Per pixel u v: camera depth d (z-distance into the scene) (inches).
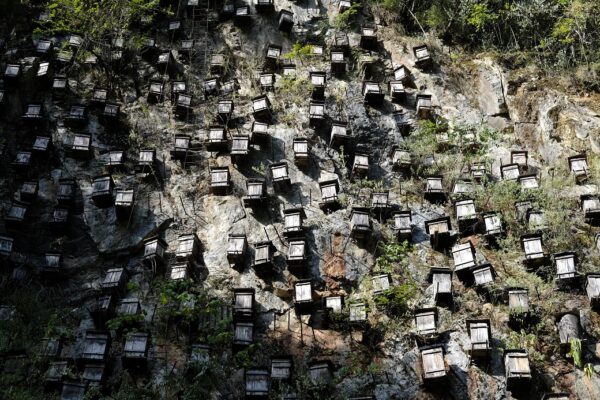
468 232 475.5
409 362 402.9
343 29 639.8
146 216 496.1
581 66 591.2
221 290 453.7
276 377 389.4
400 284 443.2
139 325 428.1
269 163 525.0
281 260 465.7
